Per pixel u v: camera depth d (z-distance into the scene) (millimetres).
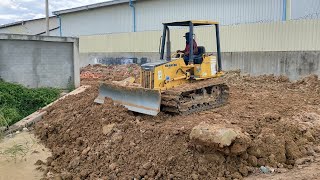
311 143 8469
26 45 14344
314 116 10219
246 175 7086
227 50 20125
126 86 10781
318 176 6570
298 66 16844
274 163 7453
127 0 28188
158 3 26297
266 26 18234
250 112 10328
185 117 9875
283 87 15828
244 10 21016
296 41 17078
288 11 18641
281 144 7781
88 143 9281
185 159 7426
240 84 16922
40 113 12188
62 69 15414
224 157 7254
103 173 7898
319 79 16047
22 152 9633
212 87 11234
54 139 10266
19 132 11234
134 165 7816
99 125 9891
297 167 7344
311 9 19188
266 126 8766
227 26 20016
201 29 21812
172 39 24031
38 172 8500
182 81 10805
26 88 13883
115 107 10461
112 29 30656
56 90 14539
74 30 34812
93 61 30672
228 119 9336
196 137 7262
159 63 10414
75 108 11547
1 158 9250
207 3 23000
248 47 19125
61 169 8539
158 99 9797
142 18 27734
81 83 17844
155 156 7793
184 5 24422
